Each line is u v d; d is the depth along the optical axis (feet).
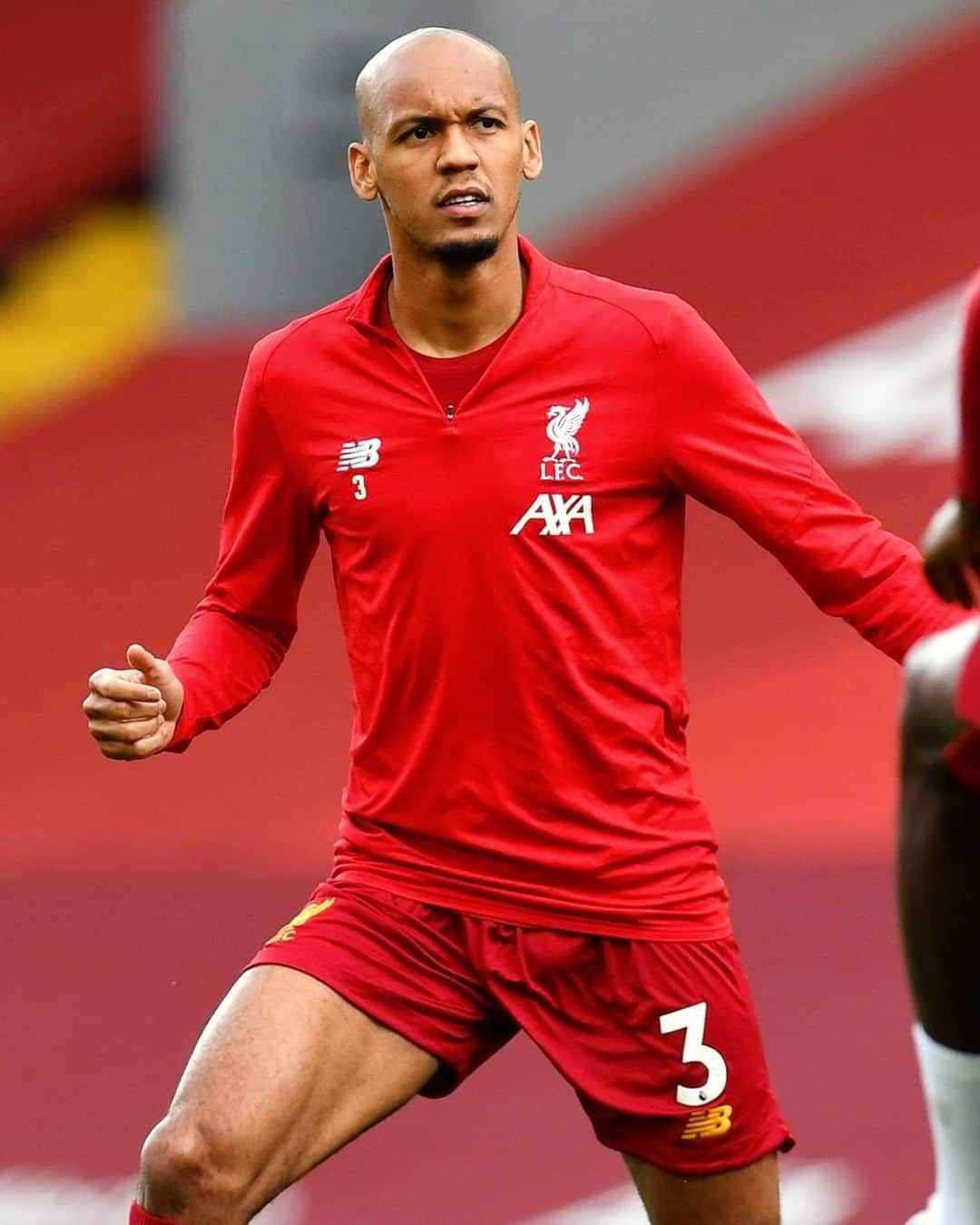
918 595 41.93
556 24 144.25
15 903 92.68
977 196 130.52
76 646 120.47
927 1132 64.23
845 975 74.08
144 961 85.25
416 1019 42.78
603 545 42.60
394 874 43.62
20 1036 79.92
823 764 89.35
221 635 46.24
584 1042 43.52
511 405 42.65
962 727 28.60
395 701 43.37
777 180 138.82
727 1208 44.01
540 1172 65.72
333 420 43.73
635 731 42.78
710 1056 43.21
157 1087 74.90
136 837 97.96
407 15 153.79
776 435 43.09
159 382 152.05
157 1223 40.04
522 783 42.73
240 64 157.38
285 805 98.27
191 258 161.17
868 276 126.82
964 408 27.53
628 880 42.80
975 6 145.69
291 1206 65.10
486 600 42.34
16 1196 68.39
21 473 143.95
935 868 29.22
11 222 189.37
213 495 132.57
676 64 143.95
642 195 143.84
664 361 42.80
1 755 110.73
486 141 42.55
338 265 156.66
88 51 194.59
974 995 29.25
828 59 144.66
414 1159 67.36
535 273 43.39
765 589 104.99
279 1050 40.93
